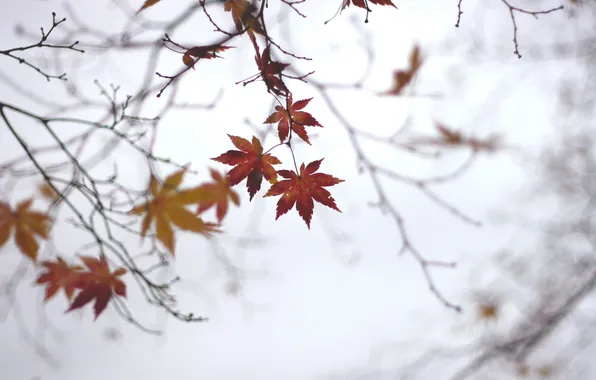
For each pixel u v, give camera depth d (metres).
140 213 0.74
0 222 0.74
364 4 0.68
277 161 0.67
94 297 0.73
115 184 0.74
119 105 0.82
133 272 0.74
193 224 0.75
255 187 0.67
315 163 0.68
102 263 0.73
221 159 0.67
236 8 0.68
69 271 0.73
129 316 0.73
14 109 0.69
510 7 0.72
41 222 0.75
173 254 0.75
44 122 0.69
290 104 0.67
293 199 0.67
